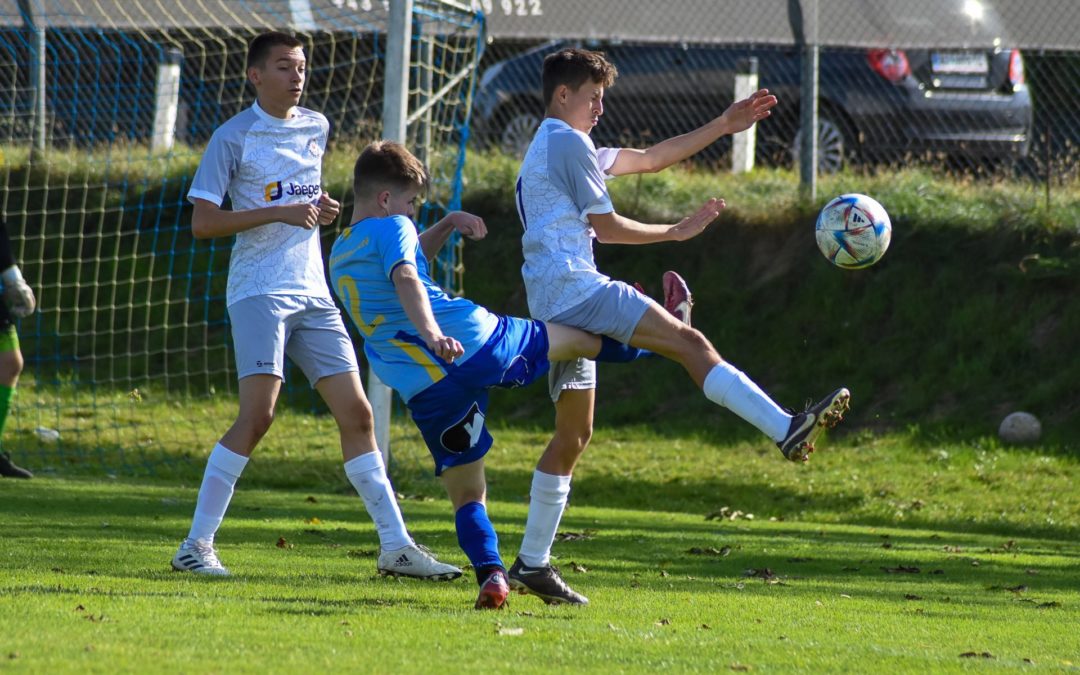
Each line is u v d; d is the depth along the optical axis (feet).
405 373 51.21
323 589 54.19
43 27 160.35
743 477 128.88
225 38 171.63
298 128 63.00
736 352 155.74
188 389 163.94
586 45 165.89
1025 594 65.98
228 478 59.98
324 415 155.84
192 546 59.06
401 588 56.03
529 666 36.99
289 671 34.53
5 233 98.94
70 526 76.64
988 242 154.20
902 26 153.17
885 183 161.27
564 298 53.11
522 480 128.88
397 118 117.08
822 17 154.20
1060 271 147.23
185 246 183.21
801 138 160.45
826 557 79.30
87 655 35.35
